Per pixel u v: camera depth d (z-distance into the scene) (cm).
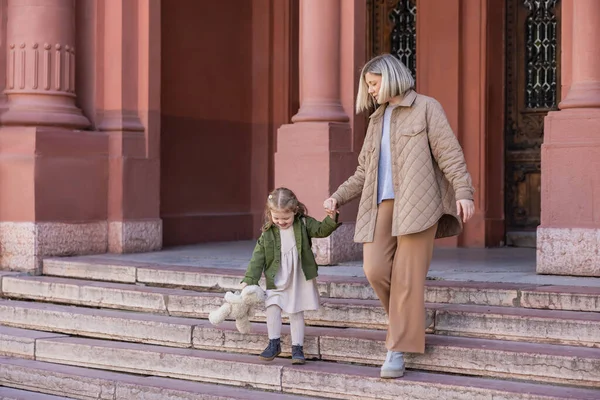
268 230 632
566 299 643
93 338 775
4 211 977
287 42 1291
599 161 754
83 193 1009
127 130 1044
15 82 993
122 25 1043
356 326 679
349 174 905
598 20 771
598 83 771
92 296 830
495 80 1174
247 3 1302
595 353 568
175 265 880
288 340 659
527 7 1170
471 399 556
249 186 1307
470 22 1169
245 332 625
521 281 725
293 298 627
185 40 1202
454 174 564
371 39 1271
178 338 717
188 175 1207
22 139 969
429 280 735
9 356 786
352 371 607
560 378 561
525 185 1182
